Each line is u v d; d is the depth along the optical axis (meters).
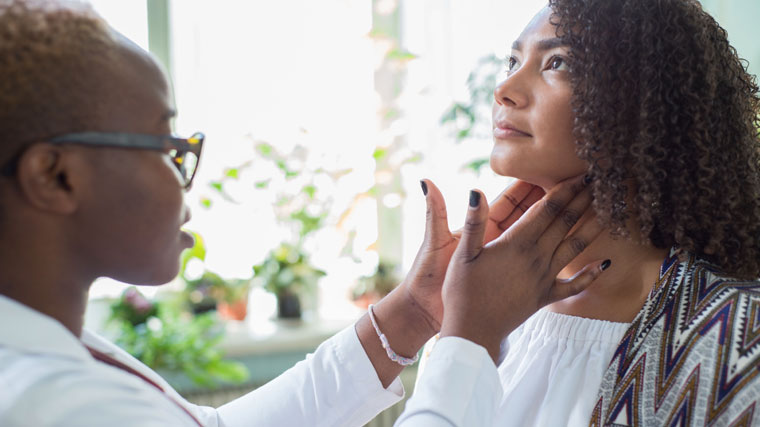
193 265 2.71
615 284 0.88
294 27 2.84
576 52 0.82
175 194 0.68
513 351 0.95
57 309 0.66
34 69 0.60
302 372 1.00
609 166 0.79
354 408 0.97
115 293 2.70
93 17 0.65
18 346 0.60
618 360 0.79
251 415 0.98
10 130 0.60
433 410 0.67
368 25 2.93
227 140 2.78
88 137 0.62
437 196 0.90
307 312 2.93
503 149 0.88
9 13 0.61
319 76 2.88
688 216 0.79
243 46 2.79
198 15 2.74
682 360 0.74
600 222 0.78
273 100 2.83
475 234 0.75
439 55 2.95
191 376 2.40
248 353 2.62
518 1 2.80
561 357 0.87
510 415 0.87
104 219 0.65
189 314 2.67
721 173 0.81
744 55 2.52
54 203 0.62
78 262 0.67
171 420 0.64
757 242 0.83
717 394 0.70
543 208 0.77
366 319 0.99
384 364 0.97
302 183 2.77
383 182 2.96
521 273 0.74
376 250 3.07
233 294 2.73
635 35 0.81
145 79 0.66
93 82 0.63
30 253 0.64
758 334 0.71
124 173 0.64
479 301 0.73
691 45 0.81
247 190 2.74
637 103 0.81
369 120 2.94
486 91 2.73
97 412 0.58
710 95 0.80
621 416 0.76
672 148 0.80
